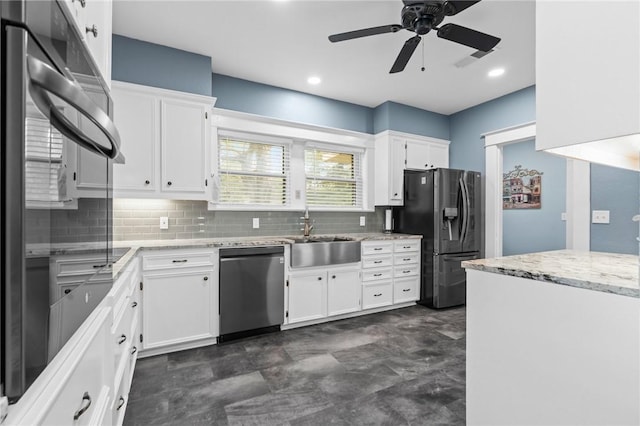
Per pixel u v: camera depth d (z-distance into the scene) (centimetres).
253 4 229
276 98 366
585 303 107
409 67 323
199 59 296
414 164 426
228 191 337
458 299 387
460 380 213
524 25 251
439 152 449
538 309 121
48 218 60
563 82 100
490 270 137
